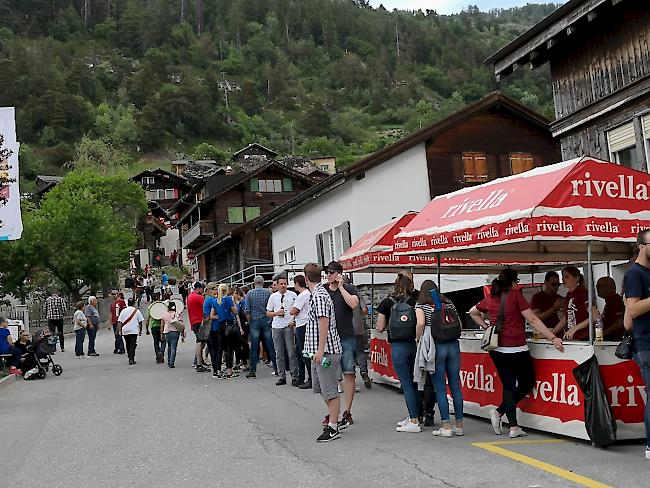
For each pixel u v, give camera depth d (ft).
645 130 44.11
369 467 22.89
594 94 48.29
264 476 22.45
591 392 24.73
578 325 29.58
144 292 183.42
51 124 452.76
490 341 27.12
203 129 515.91
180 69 591.37
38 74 481.46
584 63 49.19
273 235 104.68
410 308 28.86
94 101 527.81
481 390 30.86
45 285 138.51
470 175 78.43
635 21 44.37
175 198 343.46
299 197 82.43
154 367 60.03
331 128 535.19
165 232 326.44
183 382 48.65
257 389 43.57
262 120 550.36
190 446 27.66
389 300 30.89
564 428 25.99
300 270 88.58
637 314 21.91
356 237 73.31
